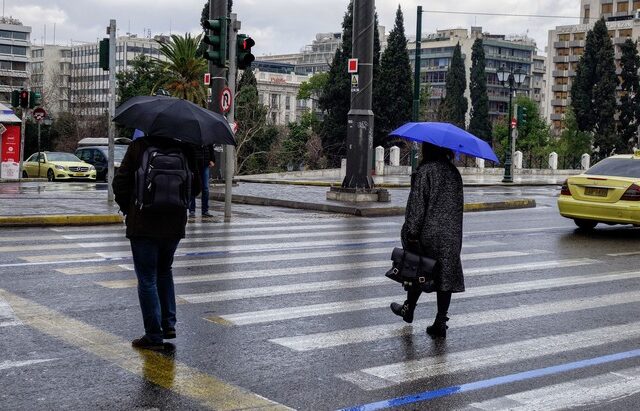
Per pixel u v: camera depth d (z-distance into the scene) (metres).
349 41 71.50
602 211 16.02
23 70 157.12
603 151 84.31
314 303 8.67
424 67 154.50
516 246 14.12
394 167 51.41
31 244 12.55
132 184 6.47
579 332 7.72
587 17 133.25
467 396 5.66
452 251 7.25
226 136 6.68
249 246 13.00
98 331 7.12
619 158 16.94
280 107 142.88
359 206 20.05
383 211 19.78
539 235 15.95
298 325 7.65
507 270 11.39
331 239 14.23
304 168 72.62
